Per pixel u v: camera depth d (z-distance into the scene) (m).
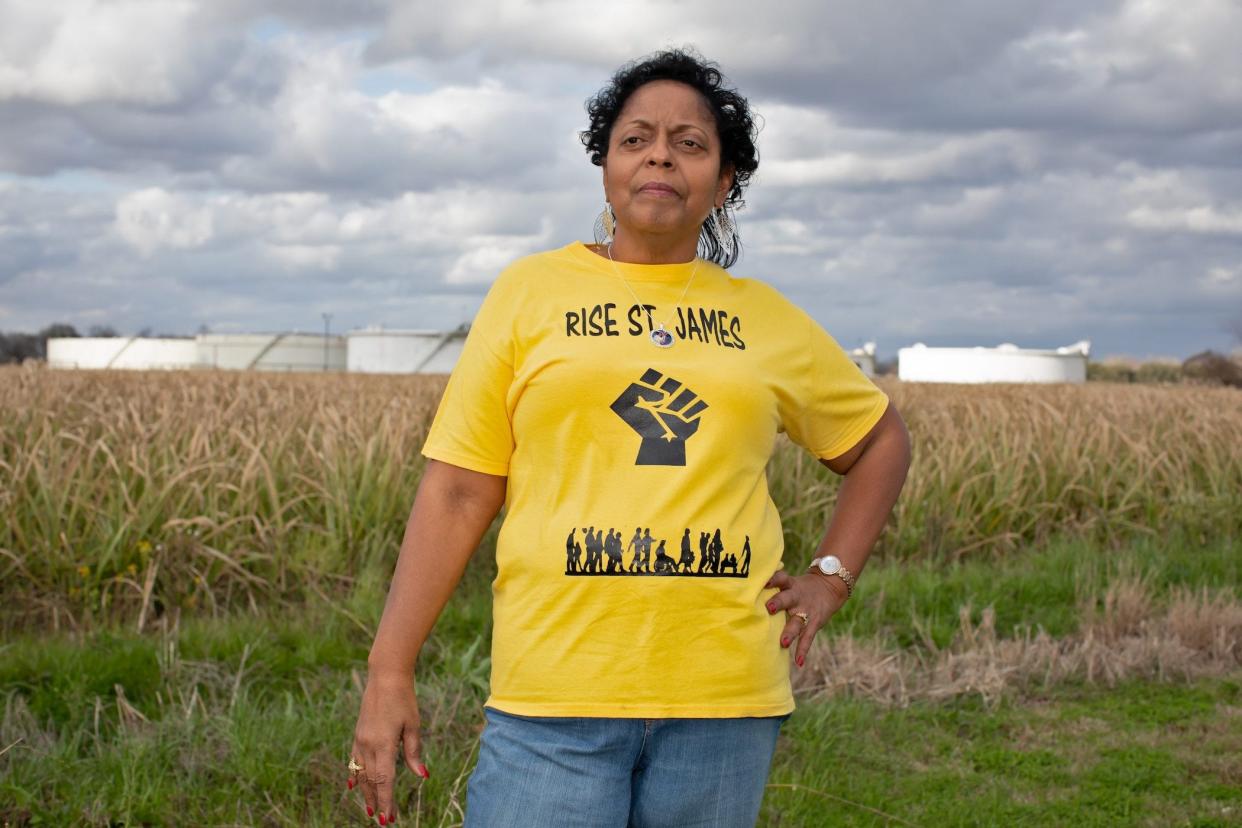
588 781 1.98
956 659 5.96
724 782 2.03
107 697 4.95
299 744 4.31
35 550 6.51
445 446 2.14
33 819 3.72
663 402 2.03
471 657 5.18
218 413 9.31
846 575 2.31
